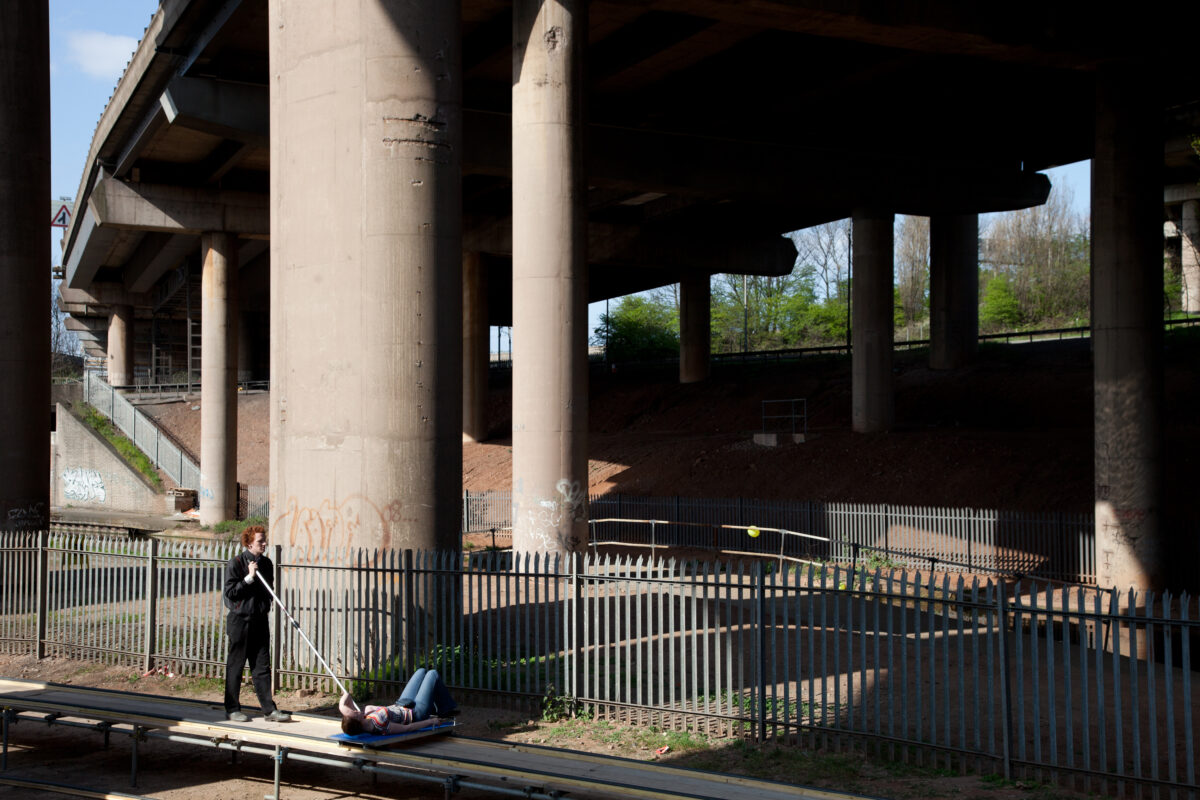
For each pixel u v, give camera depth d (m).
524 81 21.47
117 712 9.98
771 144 33.75
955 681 11.42
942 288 45.06
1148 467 21.62
